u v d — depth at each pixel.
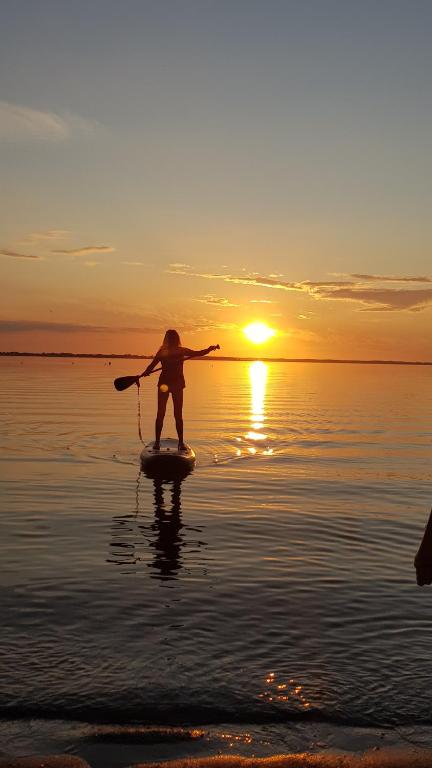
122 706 3.75
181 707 3.76
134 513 8.82
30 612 5.18
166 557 6.81
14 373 73.94
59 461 13.05
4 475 11.43
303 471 12.62
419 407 31.39
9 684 3.98
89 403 28.78
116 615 5.16
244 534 7.83
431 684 4.09
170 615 5.18
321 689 4.00
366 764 3.20
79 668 4.22
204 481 11.32
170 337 13.41
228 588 5.87
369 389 50.88
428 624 5.09
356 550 7.21
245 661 4.37
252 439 17.39
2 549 7.00
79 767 3.11
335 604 5.50
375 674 4.21
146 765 3.16
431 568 2.88
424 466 13.49
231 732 3.53
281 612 5.29
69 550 7.01
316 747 3.40
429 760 3.26
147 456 12.26
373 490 10.80
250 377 79.31
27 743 3.37
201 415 24.14
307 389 48.50
